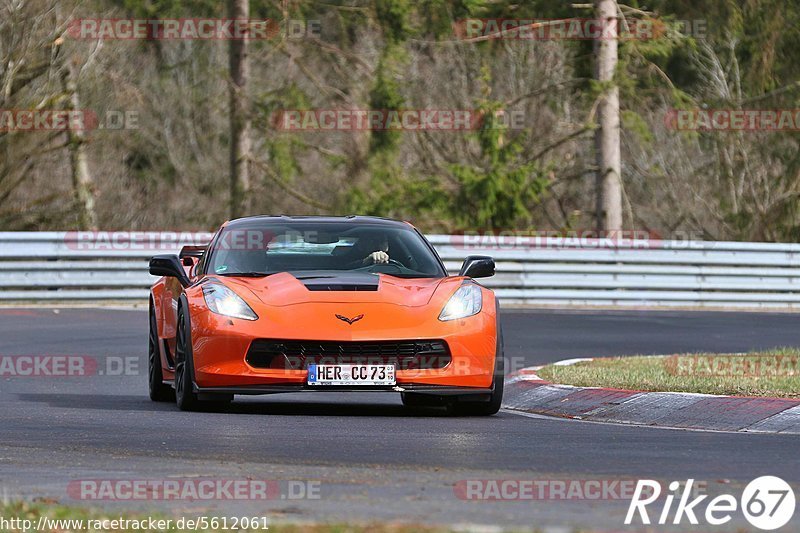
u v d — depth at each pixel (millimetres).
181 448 24547
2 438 26062
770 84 108375
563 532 16109
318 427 28250
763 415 29484
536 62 118000
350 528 16031
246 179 99875
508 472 21703
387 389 30203
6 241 70125
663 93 96250
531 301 74562
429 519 17359
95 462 22750
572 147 117250
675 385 33562
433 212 101688
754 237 114062
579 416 32500
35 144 104375
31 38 99562
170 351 34938
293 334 30141
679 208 124250
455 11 99312
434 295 31547
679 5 99875
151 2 104000
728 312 70750
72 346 49281
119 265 71188
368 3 100312
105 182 127375
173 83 132000
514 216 98375
